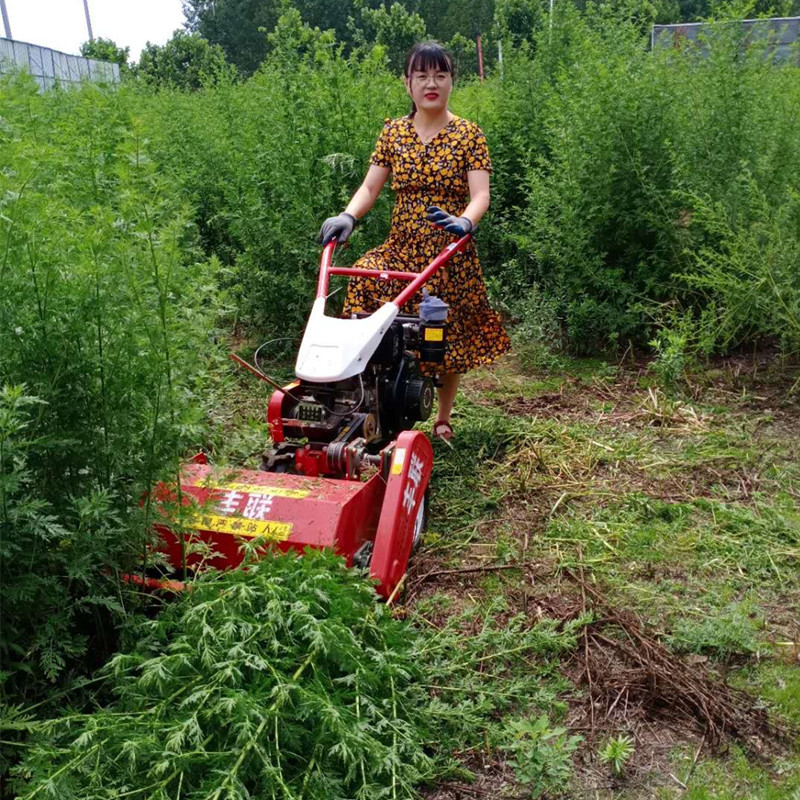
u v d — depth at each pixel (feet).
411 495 12.59
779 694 11.19
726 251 22.38
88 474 10.20
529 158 26.45
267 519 11.44
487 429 18.83
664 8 79.51
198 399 10.92
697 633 12.17
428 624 12.46
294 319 23.93
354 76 25.41
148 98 37.58
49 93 28.48
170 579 11.79
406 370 15.02
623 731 10.69
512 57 34.47
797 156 22.79
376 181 17.13
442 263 15.23
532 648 11.94
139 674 10.24
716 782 9.96
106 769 8.62
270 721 8.82
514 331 24.85
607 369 22.33
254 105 29.86
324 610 10.11
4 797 9.00
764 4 43.47
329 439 13.50
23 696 9.57
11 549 9.27
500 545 14.60
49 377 9.71
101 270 9.71
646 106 23.16
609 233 23.99
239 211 23.81
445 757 10.09
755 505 15.94
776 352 22.49
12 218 9.26
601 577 13.78
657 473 17.17
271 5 210.38
